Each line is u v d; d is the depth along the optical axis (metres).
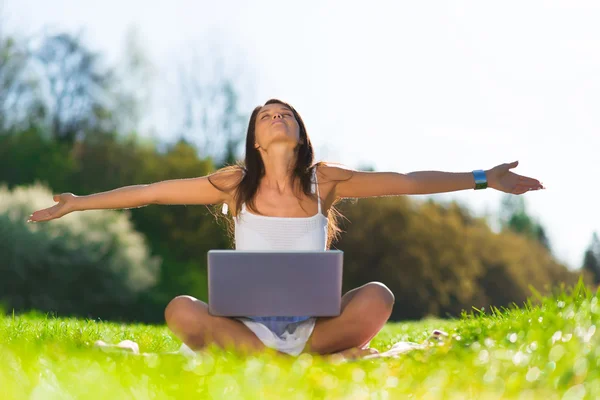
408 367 3.82
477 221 44.16
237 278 4.53
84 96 44.38
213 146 41.41
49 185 42.47
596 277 47.56
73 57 44.38
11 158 42.41
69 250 33.88
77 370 3.57
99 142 43.59
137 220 41.22
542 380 3.41
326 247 5.52
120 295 35.31
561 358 3.82
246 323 4.91
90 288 34.72
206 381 3.37
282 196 5.43
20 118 43.19
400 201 41.22
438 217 42.03
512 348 4.29
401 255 40.88
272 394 3.18
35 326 6.81
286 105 5.56
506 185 5.68
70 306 34.09
